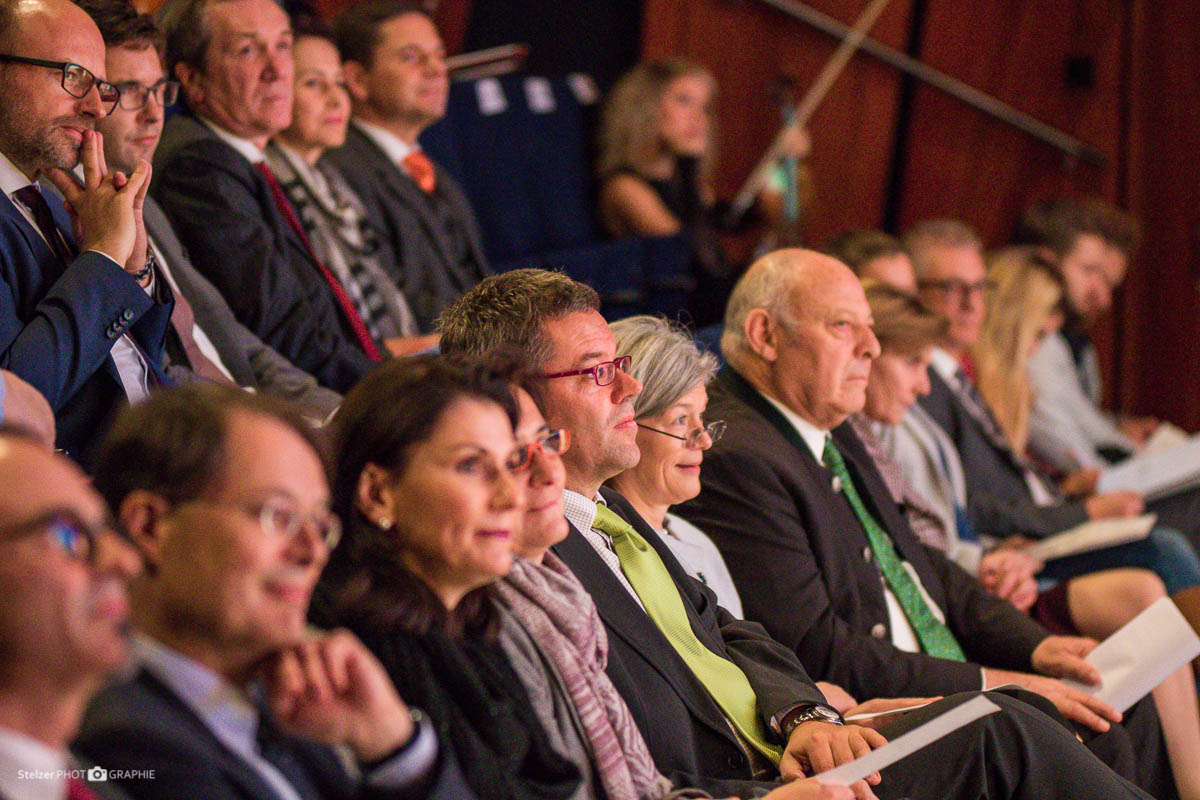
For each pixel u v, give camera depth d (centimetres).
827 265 407
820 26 857
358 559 229
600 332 310
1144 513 621
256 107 438
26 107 320
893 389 474
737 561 376
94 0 365
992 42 908
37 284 317
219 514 181
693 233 681
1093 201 780
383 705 192
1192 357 938
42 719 156
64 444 312
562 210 714
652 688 288
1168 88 931
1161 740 398
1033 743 300
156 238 384
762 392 411
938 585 434
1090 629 476
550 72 811
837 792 256
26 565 152
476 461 227
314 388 389
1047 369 714
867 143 884
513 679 243
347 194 506
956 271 609
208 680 187
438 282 532
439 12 761
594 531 310
